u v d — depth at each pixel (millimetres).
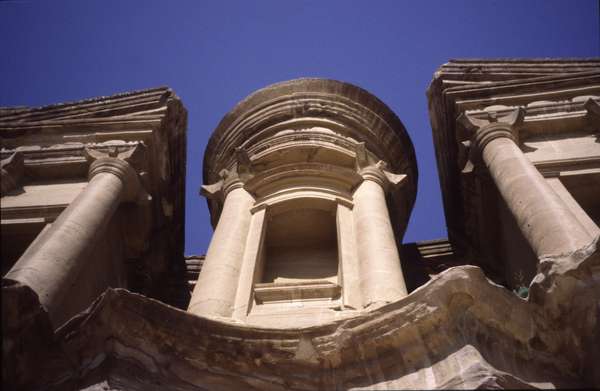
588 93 21031
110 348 11234
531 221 15531
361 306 14977
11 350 10648
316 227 19328
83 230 16016
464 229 22984
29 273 13898
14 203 18328
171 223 22531
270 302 15828
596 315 11180
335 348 11273
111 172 18766
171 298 22734
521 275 17203
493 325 11086
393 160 22531
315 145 20469
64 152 20125
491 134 19516
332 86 22609
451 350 10570
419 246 24203
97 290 17625
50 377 11125
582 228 14812
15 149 20469
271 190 19516
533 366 10977
